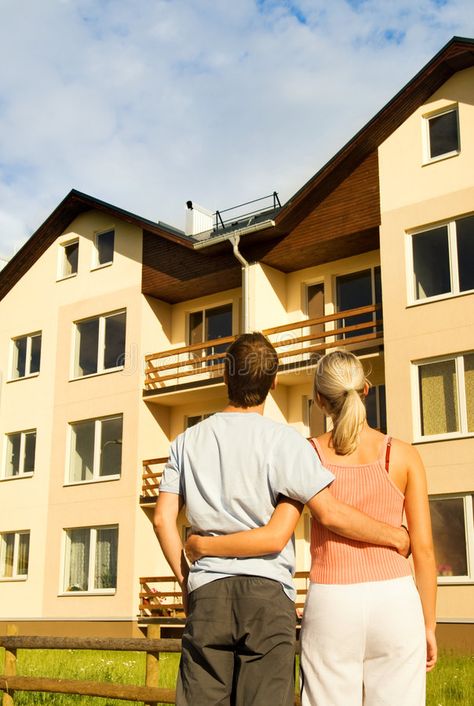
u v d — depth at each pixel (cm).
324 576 302
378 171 1867
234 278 2127
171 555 303
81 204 2436
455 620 1548
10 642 631
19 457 2438
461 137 1759
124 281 2312
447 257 1736
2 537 2408
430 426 1680
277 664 275
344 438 317
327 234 1927
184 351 2125
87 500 2217
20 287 2569
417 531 312
